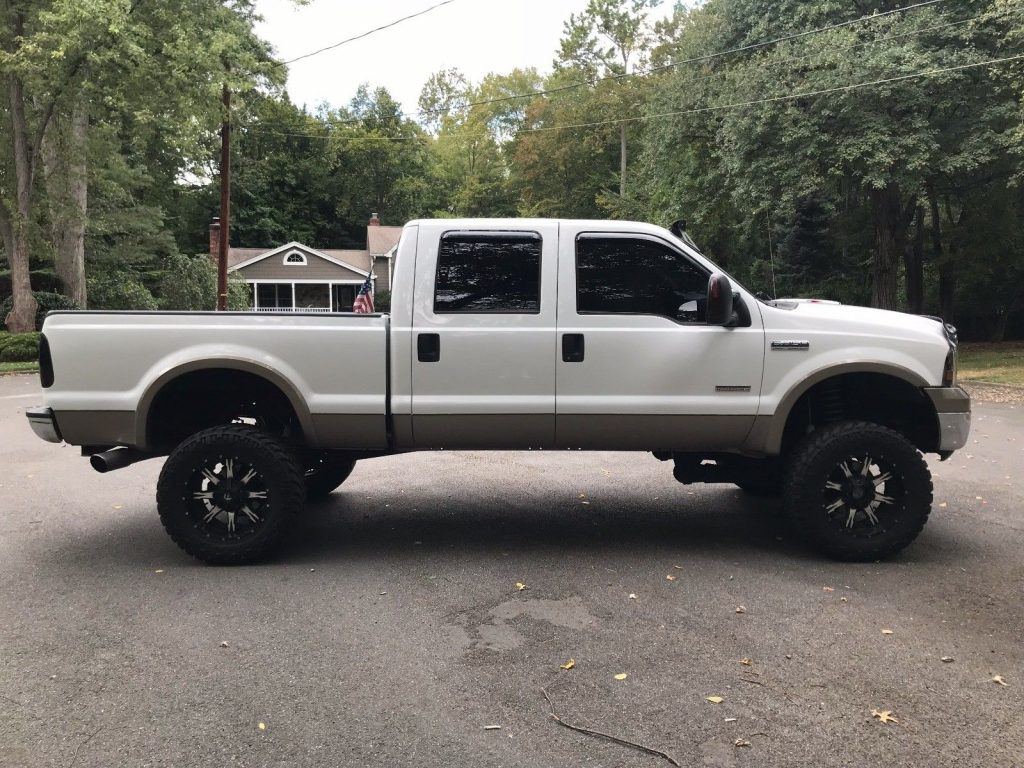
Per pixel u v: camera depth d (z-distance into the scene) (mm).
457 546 5109
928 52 17047
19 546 5148
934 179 20516
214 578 4477
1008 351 23281
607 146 51500
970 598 4086
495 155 68562
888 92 16859
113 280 31828
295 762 2582
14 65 20562
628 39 51406
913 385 4730
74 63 20656
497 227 4754
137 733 2770
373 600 4105
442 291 4742
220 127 24281
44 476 7473
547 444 4859
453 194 71125
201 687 3119
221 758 2607
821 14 20188
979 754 2623
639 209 38781
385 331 4727
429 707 2951
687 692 3062
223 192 22594
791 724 2820
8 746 2682
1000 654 3402
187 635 3645
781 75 18969
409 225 4793
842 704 2965
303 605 4035
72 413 4695
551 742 2701
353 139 64938
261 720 2857
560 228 4762
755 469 5242
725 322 4477
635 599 4098
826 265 29656
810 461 4625
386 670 3271
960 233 24688
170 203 50281
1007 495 6496
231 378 4902
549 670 3264
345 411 4738
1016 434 9945
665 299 4770
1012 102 17672
